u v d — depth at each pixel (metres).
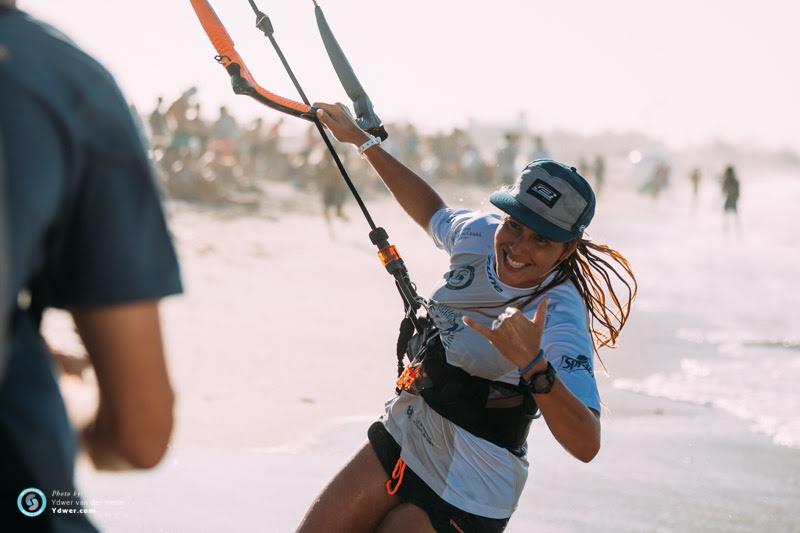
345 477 3.79
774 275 25.16
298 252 21.64
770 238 38.44
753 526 6.11
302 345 11.76
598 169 58.00
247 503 5.79
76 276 1.67
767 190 94.75
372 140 4.43
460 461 3.66
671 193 68.12
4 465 1.66
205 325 12.55
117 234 1.67
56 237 1.66
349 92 4.55
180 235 21.42
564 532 5.80
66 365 1.99
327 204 25.31
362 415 8.49
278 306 14.84
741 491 6.82
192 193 26.45
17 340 1.66
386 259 4.04
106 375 1.74
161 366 1.77
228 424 7.93
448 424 3.67
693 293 20.67
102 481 5.94
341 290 17.28
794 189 94.31
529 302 3.69
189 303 14.13
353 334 12.88
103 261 1.67
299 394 9.20
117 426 1.77
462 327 3.71
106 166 1.65
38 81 1.57
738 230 38.41
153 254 1.72
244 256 20.11
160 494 5.78
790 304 19.19
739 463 7.52
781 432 8.55
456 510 3.66
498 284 3.72
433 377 3.71
